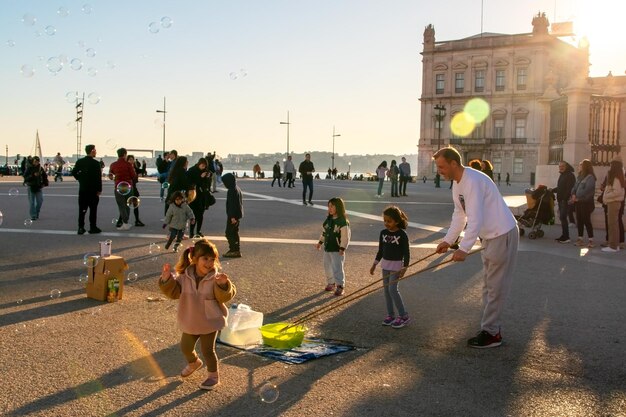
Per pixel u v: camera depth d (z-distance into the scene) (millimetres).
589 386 4328
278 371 4551
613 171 10547
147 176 52125
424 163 76375
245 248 10477
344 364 4738
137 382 4293
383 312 6383
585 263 9320
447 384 4340
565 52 72812
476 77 72625
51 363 4645
